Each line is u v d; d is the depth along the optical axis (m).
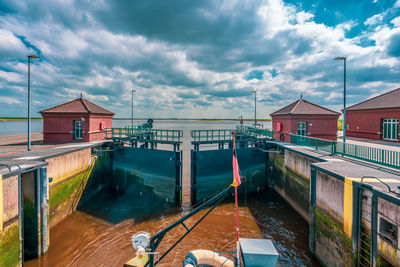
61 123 22.00
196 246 12.66
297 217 16.14
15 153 14.29
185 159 37.06
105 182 21.48
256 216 16.33
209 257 8.47
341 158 13.29
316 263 10.96
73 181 16.05
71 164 15.80
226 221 15.55
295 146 19.28
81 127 22.33
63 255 11.47
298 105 24.80
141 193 20.59
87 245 12.45
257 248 5.70
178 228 14.57
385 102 25.62
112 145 22.45
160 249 12.37
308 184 14.80
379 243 7.27
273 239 13.20
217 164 20.14
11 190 9.01
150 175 20.14
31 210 10.88
